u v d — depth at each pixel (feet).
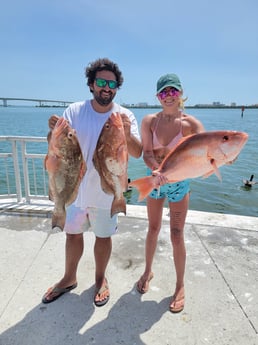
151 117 7.85
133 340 6.66
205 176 6.49
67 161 6.23
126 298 8.07
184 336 6.79
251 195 32.12
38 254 10.16
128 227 12.26
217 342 6.62
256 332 6.92
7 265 9.50
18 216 13.28
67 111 7.52
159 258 9.99
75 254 8.05
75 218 7.80
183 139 6.41
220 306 7.76
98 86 6.89
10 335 6.73
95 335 6.79
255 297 8.11
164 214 13.52
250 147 67.56
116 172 6.50
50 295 7.91
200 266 9.52
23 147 14.35
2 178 37.40
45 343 6.53
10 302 7.80
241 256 10.12
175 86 7.12
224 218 13.06
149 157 7.70
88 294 8.21
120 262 9.77
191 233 11.71
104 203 7.63
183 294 7.94
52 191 6.41
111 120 6.26
